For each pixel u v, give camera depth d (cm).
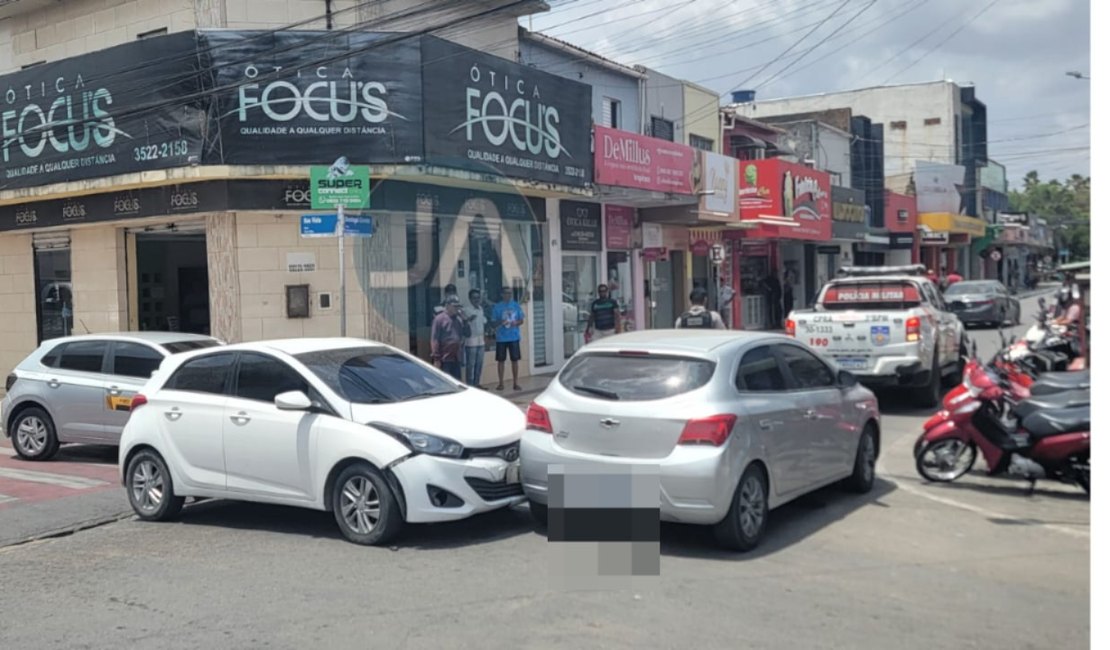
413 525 784
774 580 624
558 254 1919
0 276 1834
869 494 880
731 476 663
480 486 726
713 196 2297
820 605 573
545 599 590
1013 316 3022
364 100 1413
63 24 1772
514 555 691
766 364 757
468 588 614
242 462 781
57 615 586
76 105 1525
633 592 602
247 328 1476
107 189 1526
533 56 1991
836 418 816
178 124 1416
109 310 1681
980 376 890
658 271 2428
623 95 2270
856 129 3872
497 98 1545
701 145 2653
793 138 3453
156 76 1438
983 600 582
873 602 579
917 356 1287
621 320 2173
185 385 833
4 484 1012
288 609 582
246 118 1402
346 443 726
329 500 741
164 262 1769
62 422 1145
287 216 1484
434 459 709
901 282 1424
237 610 584
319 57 1416
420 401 781
